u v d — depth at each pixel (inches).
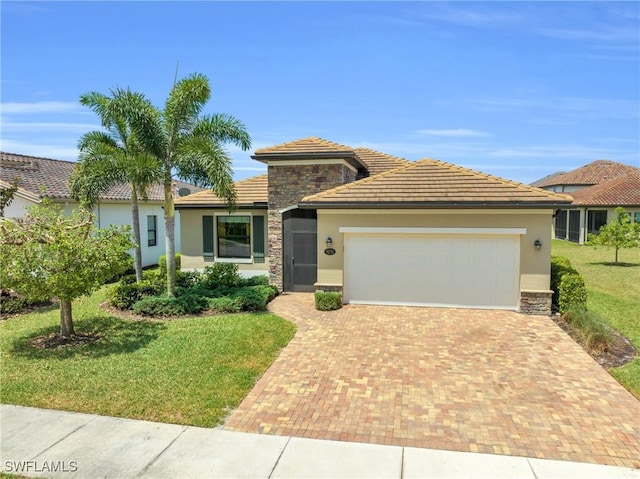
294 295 694.5
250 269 785.6
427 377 368.5
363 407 316.5
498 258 582.2
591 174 2209.6
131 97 562.3
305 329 503.8
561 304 550.9
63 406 314.8
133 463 247.4
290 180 707.4
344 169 713.6
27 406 315.0
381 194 602.9
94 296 684.7
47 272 425.1
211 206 772.6
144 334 476.7
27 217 464.4
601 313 568.1
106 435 277.1
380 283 616.7
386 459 252.1
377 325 518.6
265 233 775.1
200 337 464.4
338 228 617.0
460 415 304.7
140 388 341.7
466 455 256.2
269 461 249.9
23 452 258.5
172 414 303.6
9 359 403.5
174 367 383.2
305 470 240.8
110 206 916.6
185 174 583.5
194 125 603.2
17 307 584.4
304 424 292.5
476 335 478.0
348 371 382.3
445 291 599.8
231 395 331.3
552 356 414.9
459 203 562.6
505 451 260.8
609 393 338.0
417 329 501.0
